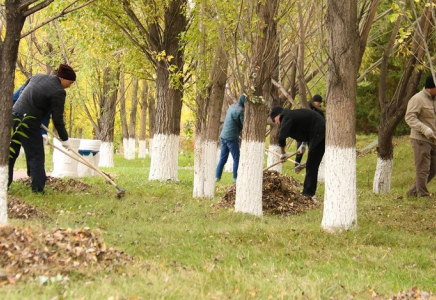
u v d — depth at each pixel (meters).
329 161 9.00
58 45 22.50
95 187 13.04
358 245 8.02
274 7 10.27
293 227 9.05
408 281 6.33
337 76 8.83
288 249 7.59
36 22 22.30
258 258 7.05
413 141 13.35
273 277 6.07
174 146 15.98
